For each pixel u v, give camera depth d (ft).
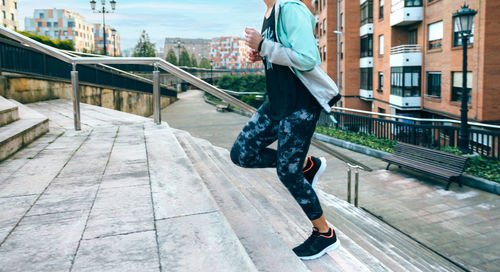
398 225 19.72
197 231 5.86
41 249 5.33
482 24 50.37
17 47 28.07
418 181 27.55
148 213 6.63
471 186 25.64
